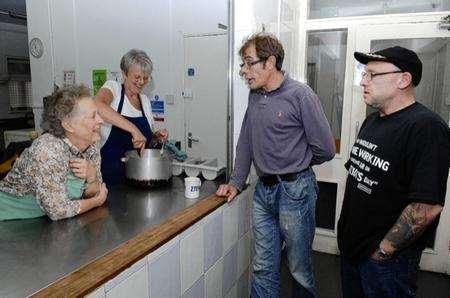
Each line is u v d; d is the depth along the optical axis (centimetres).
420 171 122
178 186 182
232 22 177
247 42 160
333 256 304
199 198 165
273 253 187
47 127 123
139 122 196
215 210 159
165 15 285
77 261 101
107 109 167
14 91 508
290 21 267
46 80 336
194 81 286
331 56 293
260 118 168
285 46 251
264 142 170
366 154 144
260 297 190
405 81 132
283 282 259
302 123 164
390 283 136
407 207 126
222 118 280
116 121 169
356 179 149
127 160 175
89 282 90
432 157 121
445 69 260
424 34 261
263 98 168
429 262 280
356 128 289
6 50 496
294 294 187
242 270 202
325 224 314
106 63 310
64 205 126
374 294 142
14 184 128
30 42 335
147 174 171
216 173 192
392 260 134
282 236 188
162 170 174
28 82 524
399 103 136
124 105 190
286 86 165
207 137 288
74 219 133
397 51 132
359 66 280
